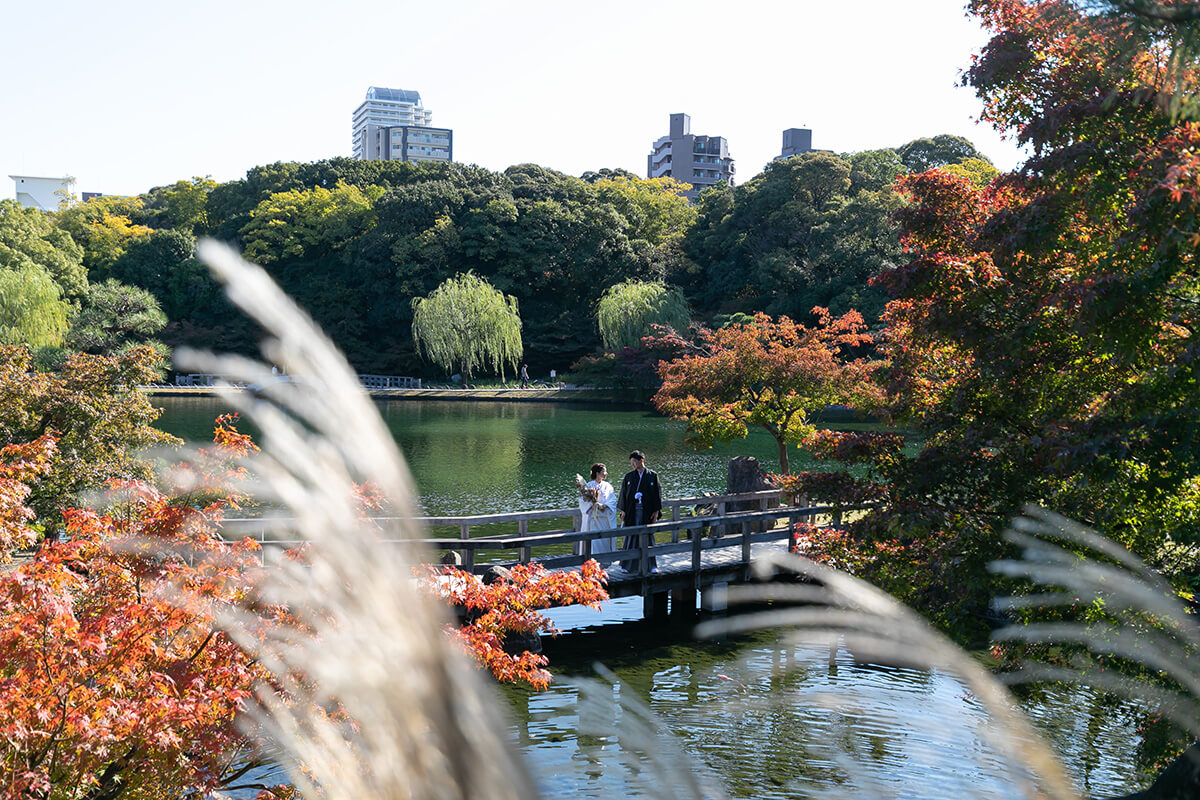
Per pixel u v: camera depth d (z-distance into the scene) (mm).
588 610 13555
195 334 57719
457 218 65625
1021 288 6562
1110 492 5762
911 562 7008
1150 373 5730
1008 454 6465
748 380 19109
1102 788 6188
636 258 62812
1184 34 1421
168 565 4352
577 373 58125
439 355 57625
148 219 86562
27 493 5457
